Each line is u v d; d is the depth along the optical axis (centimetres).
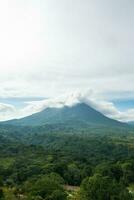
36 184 14812
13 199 14912
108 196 11694
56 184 14575
